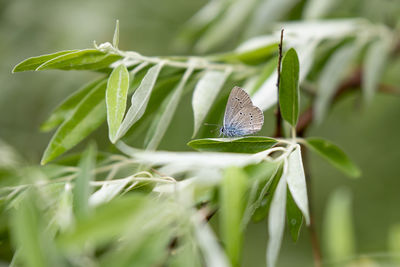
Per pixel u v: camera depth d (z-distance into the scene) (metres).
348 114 0.73
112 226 0.33
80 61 0.39
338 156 0.41
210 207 0.34
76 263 0.34
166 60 0.41
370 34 0.50
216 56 0.44
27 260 0.33
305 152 0.45
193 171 0.38
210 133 0.44
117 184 0.37
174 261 0.34
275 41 0.45
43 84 0.73
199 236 0.34
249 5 0.54
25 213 0.33
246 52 0.44
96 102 0.40
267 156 0.37
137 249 0.33
